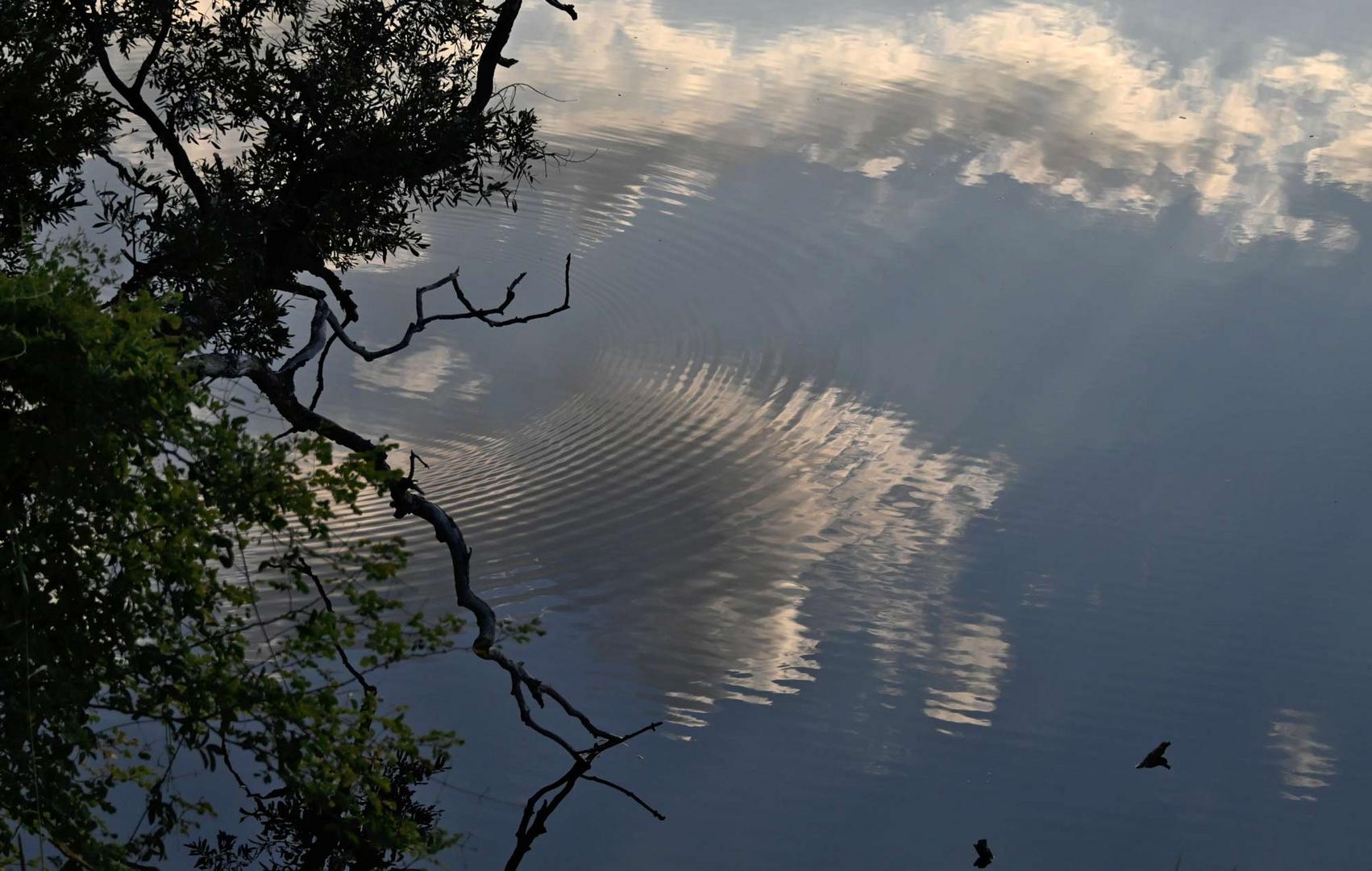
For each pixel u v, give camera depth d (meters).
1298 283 24.55
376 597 5.58
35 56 8.76
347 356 21.02
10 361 4.65
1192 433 19.55
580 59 34.22
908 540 16.52
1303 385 20.97
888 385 20.69
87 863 4.92
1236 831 11.64
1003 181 28.42
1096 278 24.42
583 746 12.17
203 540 5.18
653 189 26.97
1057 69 35.72
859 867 10.90
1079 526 17.06
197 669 5.23
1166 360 21.70
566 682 13.29
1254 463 18.72
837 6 40.72
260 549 14.23
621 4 39.50
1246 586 15.84
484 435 18.97
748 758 12.23
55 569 4.94
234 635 5.35
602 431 18.92
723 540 16.22
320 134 10.52
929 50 36.75
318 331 8.31
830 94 32.69
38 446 4.75
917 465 18.53
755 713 12.93
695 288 23.53
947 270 24.52
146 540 5.14
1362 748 12.82
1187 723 13.21
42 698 4.75
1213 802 12.00
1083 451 18.94
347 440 8.14
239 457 5.26
